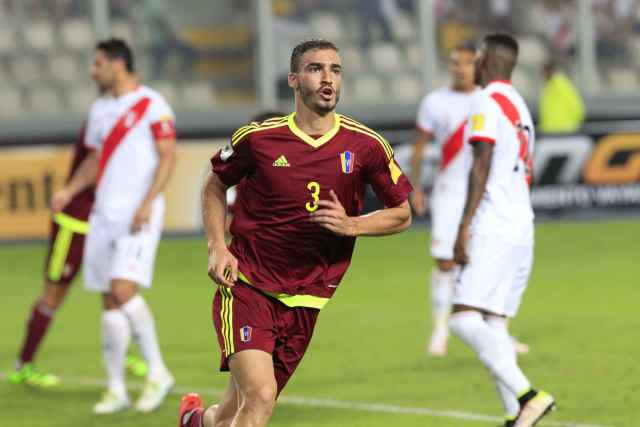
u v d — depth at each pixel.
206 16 65.19
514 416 21.14
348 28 67.44
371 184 17.42
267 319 17.12
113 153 24.88
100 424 23.75
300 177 16.84
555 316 35.06
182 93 65.00
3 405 25.84
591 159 57.44
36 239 53.69
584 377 26.70
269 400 16.47
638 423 22.30
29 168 53.47
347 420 23.30
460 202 29.69
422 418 23.28
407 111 67.44
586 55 70.00
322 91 16.53
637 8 70.75
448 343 31.62
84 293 43.44
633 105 70.31
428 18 68.00
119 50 25.11
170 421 23.84
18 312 39.25
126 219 24.69
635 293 38.78
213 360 30.31
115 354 24.73
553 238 52.22
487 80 21.98
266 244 17.16
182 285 43.56
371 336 32.91
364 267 46.75
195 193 54.47
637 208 57.84
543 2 69.50
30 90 63.81
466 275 21.33
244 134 16.97
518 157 21.55
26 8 63.88
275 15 66.06
